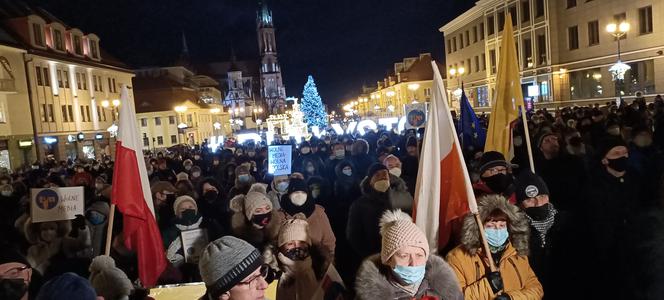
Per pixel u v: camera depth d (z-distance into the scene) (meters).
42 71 35.16
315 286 3.89
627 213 4.91
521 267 3.74
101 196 7.74
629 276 4.48
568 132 7.07
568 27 32.44
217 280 2.88
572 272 4.81
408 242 2.89
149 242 4.55
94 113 42.50
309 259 3.93
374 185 5.46
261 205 5.29
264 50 133.88
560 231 4.93
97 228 6.19
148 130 61.88
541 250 4.59
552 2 33.41
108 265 3.77
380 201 5.44
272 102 132.62
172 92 63.53
